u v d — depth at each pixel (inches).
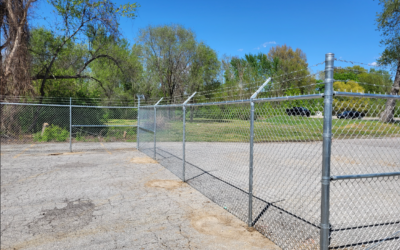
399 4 880.3
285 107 139.4
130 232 140.2
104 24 622.2
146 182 237.1
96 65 1031.6
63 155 380.2
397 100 117.1
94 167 299.9
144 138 420.5
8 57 514.6
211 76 1179.3
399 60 893.2
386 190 214.1
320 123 128.9
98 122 603.5
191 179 247.8
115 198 193.8
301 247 120.5
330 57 95.7
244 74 1171.3
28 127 552.4
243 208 173.0
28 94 544.1
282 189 216.7
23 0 524.1
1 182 234.4
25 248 124.0
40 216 161.0
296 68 2065.7
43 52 608.7
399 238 127.3
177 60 1141.7
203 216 160.9
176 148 440.5
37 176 256.4
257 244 126.5
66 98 601.3
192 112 241.9
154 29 1104.8
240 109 186.2
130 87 1146.0
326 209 99.0
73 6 588.1
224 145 466.3
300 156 370.3
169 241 130.1
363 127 114.2
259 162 329.4
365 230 137.9
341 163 328.2
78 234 137.9
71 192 207.5
